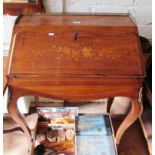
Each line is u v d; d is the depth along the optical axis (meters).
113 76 0.96
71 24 1.08
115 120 1.62
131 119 1.14
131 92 1.02
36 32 1.04
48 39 1.03
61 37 1.04
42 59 0.99
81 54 1.00
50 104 1.69
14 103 1.05
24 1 1.26
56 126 1.43
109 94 1.03
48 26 1.06
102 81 0.98
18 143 1.44
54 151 1.35
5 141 1.45
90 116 1.46
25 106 1.56
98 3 1.34
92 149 1.25
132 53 1.01
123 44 1.03
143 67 0.99
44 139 1.40
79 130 1.35
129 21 1.14
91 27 1.07
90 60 0.99
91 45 1.02
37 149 1.35
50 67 0.97
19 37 1.03
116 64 0.99
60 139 1.39
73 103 1.74
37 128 1.42
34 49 1.01
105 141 1.29
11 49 1.01
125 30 1.06
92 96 1.03
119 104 1.69
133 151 1.42
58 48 1.01
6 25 1.37
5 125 1.54
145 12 1.37
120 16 1.21
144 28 1.44
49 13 1.22
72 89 1.00
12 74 0.95
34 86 0.99
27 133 1.24
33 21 1.11
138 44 1.04
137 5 1.35
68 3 1.33
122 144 1.46
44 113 1.43
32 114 1.63
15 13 1.30
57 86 0.99
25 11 1.29
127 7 1.35
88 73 0.96
